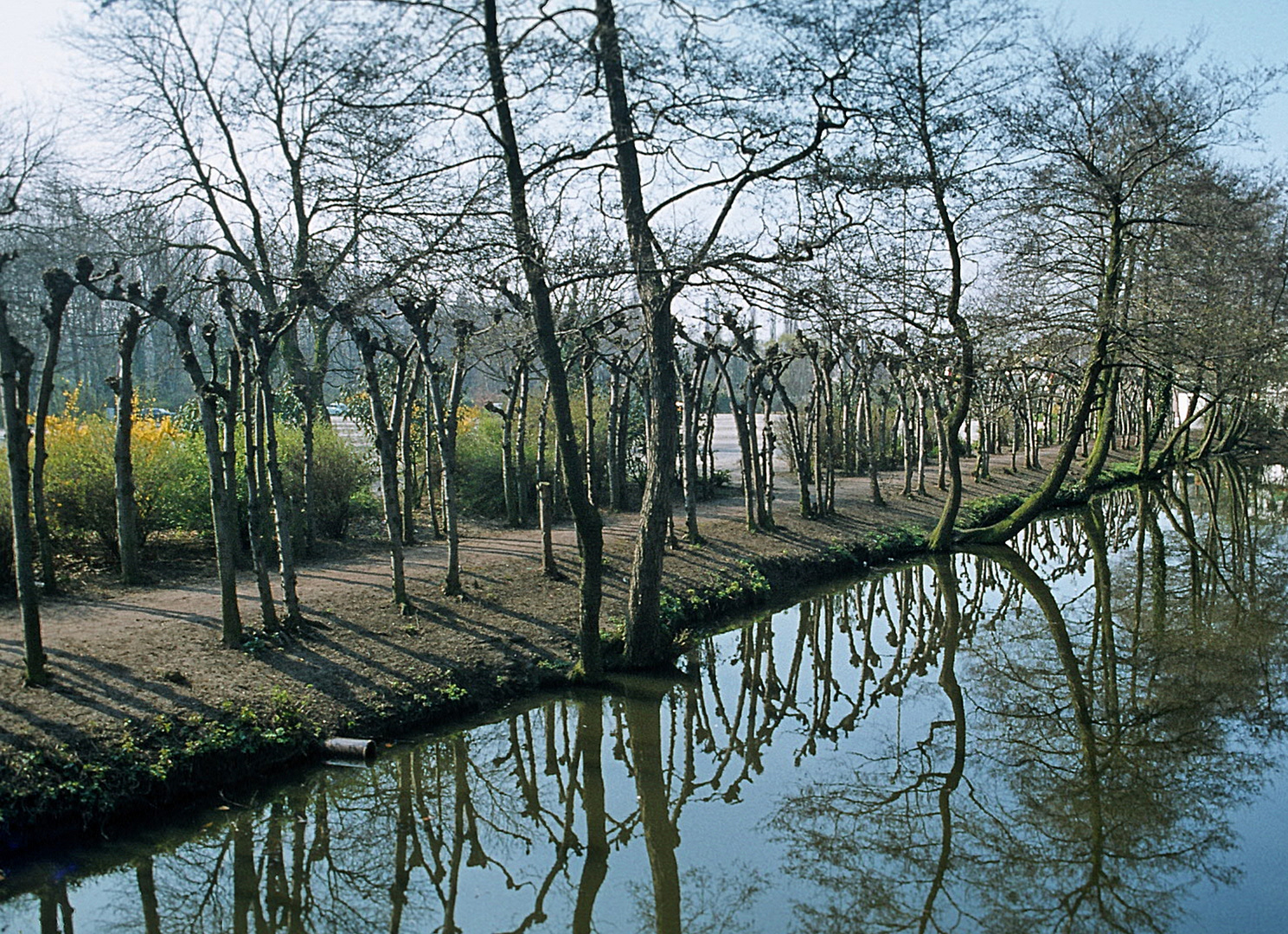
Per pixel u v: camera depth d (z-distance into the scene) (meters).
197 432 15.30
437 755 9.22
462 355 14.32
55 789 7.08
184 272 16.92
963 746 10.20
